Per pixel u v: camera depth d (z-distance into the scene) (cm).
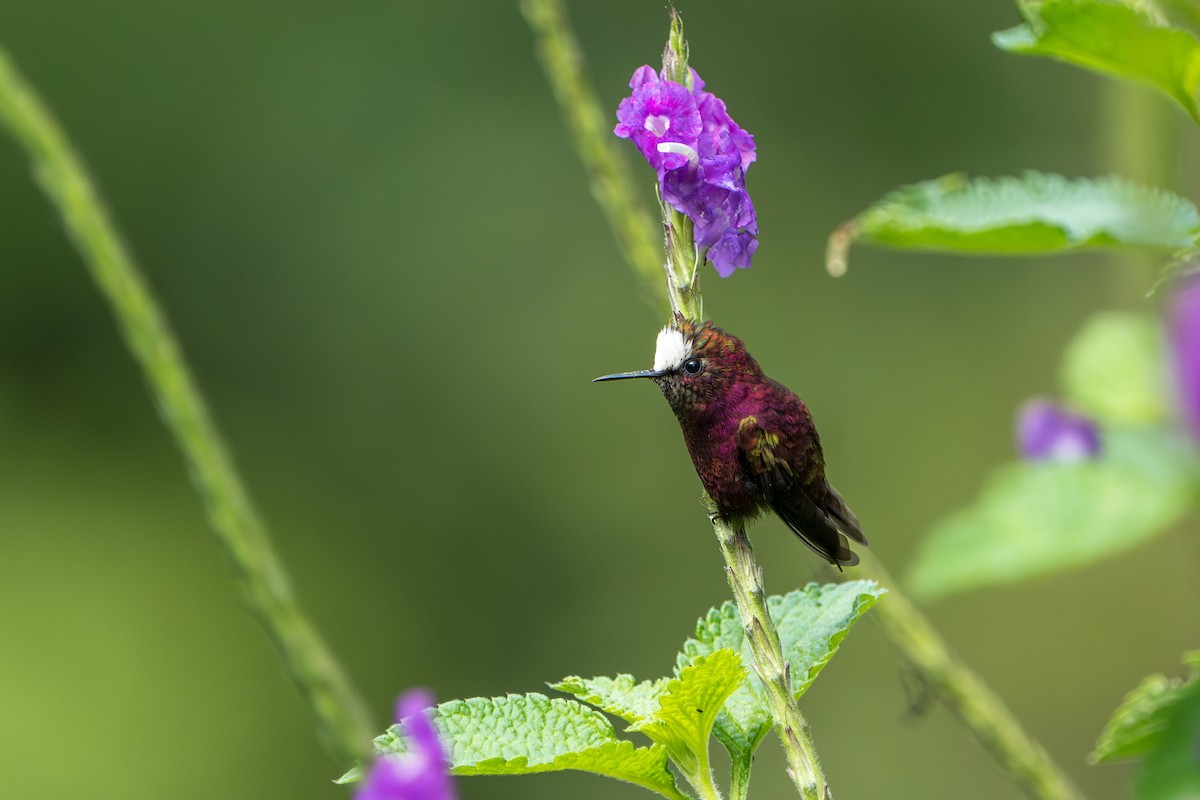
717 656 263
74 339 1845
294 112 1889
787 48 1797
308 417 1812
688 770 279
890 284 1700
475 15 1891
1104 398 392
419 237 1844
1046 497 344
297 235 1861
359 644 1683
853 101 1781
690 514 1727
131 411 1827
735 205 307
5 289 1831
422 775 206
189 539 1739
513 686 1695
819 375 1683
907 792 1290
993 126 1750
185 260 1855
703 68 1791
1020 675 1306
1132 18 284
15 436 1789
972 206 342
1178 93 297
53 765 1470
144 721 1535
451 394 1805
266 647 1631
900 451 1628
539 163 1855
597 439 1767
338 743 363
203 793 1505
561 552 1747
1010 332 1642
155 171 1866
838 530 362
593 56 1783
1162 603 1254
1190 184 337
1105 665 1285
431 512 1778
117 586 1641
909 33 1777
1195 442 327
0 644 1538
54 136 416
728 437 341
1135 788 252
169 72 1891
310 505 1767
